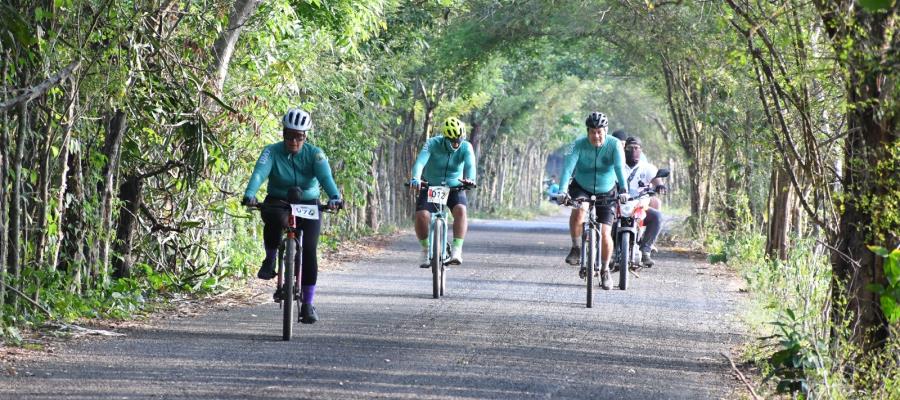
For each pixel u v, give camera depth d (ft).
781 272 45.52
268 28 49.24
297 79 58.03
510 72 131.23
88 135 39.58
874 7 18.15
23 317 33.50
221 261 48.78
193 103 41.70
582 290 49.55
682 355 32.83
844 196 26.03
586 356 32.12
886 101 24.35
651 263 53.16
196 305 41.04
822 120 30.71
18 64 34.19
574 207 43.70
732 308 44.24
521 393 26.58
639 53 89.20
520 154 212.02
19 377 26.53
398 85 73.67
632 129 194.39
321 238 69.82
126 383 26.23
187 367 28.40
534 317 40.01
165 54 41.06
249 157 49.75
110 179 40.65
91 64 35.65
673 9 65.92
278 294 34.27
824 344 26.55
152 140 44.06
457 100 119.24
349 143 72.69
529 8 92.48
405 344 33.12
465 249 75.82
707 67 55.11
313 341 33.14
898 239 25.62
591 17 84.64
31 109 35.81
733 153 72.79
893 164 24.94
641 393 27.22
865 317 26.23
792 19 27.73
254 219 52.37
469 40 98.58
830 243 27.30
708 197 86.69
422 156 43.80
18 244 34.40
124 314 37.11
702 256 72.64
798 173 51.96
